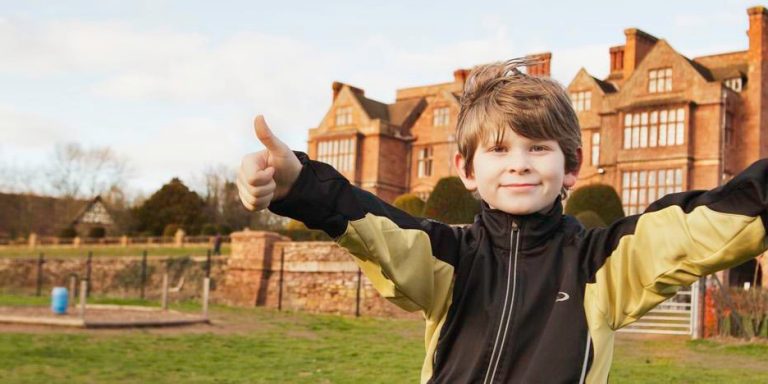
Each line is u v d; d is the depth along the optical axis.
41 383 9.45
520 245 2.19
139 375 10.41
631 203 36.84
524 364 2.09
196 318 18.73
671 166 35.78
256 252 27.84
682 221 1.92
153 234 53.97
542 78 2.22
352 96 47.97
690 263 1.91
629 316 2.11
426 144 46.41
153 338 14.86
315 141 48.78
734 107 36.16
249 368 11.44
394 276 2.10
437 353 2.22
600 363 2.06
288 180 1.88
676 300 21.14
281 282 26.94
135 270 35.97
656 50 37.16
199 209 54.97
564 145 2.17
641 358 13.48
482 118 2.16
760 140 35.94
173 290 32.72
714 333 17.31
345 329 19.08
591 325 2.07
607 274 2.12
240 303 27.89
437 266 2.21
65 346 12.90
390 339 16.62
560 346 2.05
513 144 2.13
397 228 2.13
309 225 1.98
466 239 2.28
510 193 2.13
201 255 36.50
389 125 46.72
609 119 38.91
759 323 17.27
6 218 67.12
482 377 2.11
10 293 34.97
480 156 2.19
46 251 46.34
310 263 26.42
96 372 10.49
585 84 40.81
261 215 55.88
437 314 2.25
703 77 35.69
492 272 2.19
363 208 2.05
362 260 2.13
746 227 1.78
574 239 2.21
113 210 63.25
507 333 2.11
